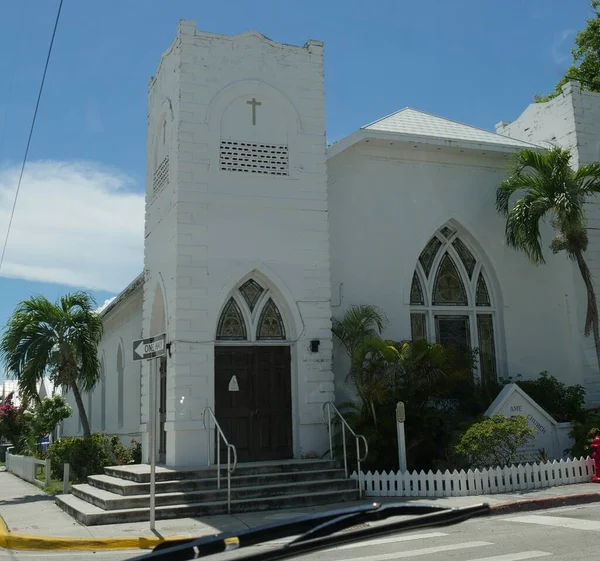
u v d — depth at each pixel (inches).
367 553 336.5
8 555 393.4
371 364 590.2
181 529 437.4
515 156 719.1
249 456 602.5
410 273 714.8
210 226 617.0
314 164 661.9
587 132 784.3
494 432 553.3
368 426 587.8
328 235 668.1
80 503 530.0
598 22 1283.2
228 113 644.7
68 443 735.1
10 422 1325.0
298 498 514.0
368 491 546.0
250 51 661.9
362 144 716.7
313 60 684.7
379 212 713.6
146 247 726.5
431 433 607.8
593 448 574.2
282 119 661.3
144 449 695.7
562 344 762.8
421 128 757.3
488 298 759.7
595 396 742.5
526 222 679.7
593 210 774.5
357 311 667.4
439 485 526.9
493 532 382.9
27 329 719.7
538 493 514.0
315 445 611.5
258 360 624.4
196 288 601.6
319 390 621.3
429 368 599.5
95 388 1168.8
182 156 619.8
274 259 631.2
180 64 636.1
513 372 737.6
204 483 519.5
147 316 698.8
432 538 373.4
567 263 775.7
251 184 636.7
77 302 744.3
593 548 319.0
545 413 645.9
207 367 592.1
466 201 753.0
